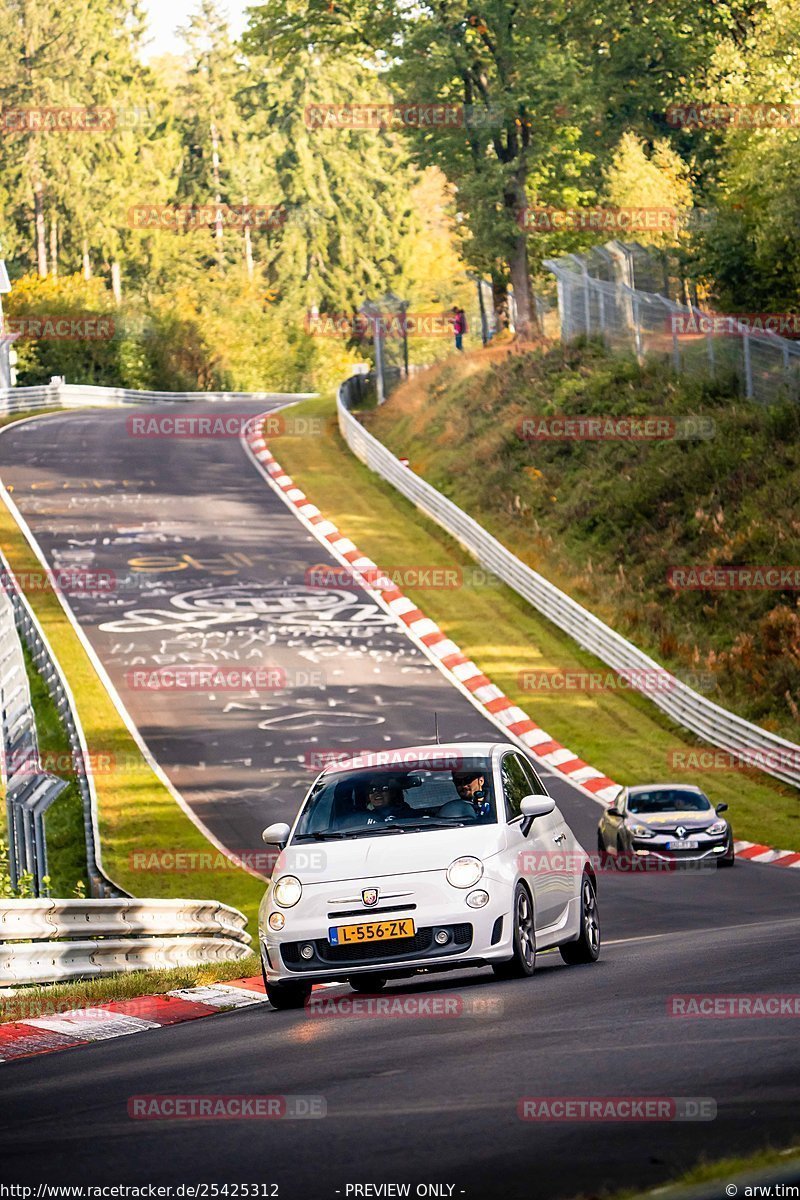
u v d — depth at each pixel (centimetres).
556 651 7412
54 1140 1112
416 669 7100
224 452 11544
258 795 5441
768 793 5700
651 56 14300
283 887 1989
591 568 8356
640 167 13050
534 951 2042
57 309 17662
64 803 5384
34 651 6706
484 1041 1419
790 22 9938
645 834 4609
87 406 15112
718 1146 930
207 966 2595
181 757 5853
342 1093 1203
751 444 8700
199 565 8550
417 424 11569
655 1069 1198
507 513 9438
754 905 3725
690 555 8094
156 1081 1364
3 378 14112
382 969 1933
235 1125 1114
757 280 10550
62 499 9956
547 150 12175
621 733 6456
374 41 13075
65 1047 1808
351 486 10388
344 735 6144
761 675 6788
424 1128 1049
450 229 13512
